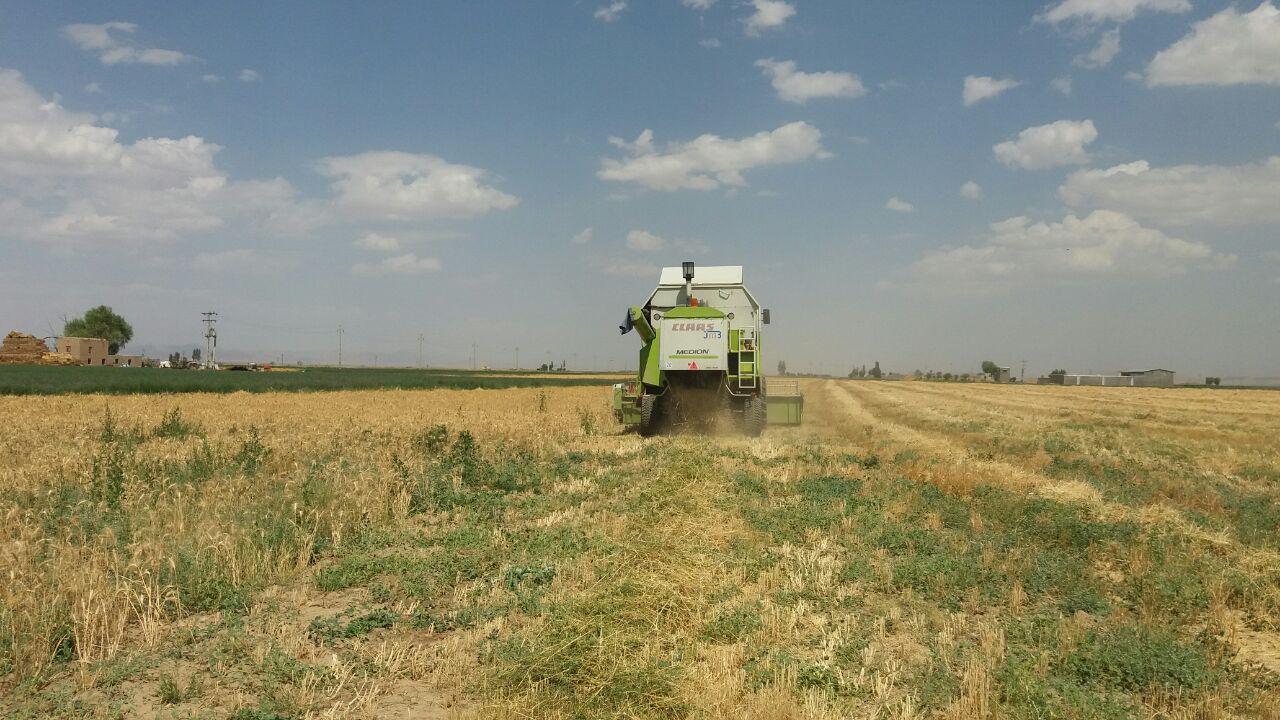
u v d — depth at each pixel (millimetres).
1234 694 5652
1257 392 70188
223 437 19469
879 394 59000
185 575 7820
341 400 39188
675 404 23953
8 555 7871
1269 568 8859
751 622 6910
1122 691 5832
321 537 10148
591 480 14641
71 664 6176
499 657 6012
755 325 23375
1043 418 33312
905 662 6211
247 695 5621
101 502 10281
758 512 11469
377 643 6680
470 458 15617
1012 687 5461
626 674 5617
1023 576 8547
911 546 9812
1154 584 8070
